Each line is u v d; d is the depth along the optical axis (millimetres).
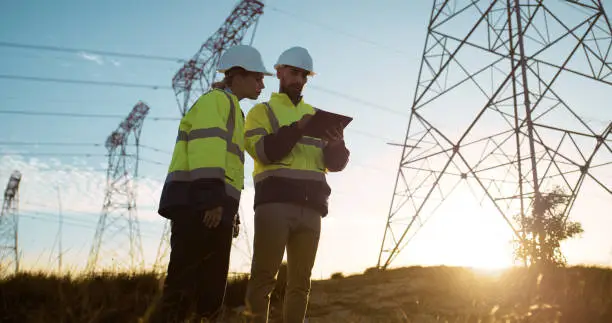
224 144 3123
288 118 3938
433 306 5211
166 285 3029
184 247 3066
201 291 3143
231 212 3209
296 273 3660
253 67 3615
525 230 12008
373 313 5605
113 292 3424
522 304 3389
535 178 14352
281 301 6258
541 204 12680
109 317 3146
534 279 3785
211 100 3258
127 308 3258
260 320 3463
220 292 3184
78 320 2914
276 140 3549
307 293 3680
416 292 6375
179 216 3078
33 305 3521
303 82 4098
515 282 4309
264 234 3561
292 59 4047
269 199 3586
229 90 3631
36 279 4055
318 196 3723
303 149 3793
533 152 14914
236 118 3396
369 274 10914
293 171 3672
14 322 3229
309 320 5480
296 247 3680
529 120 15305
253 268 3590
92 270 3803
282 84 4109
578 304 3594
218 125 3141
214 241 3158
